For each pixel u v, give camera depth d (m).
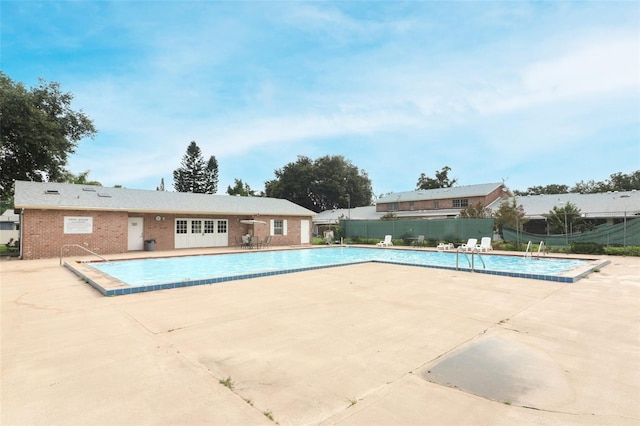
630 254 16.48
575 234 19.06
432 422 2.69
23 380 3.38
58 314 6.00
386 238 24.66
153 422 2.65
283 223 26.75
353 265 13.48
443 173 52.47
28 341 4.57
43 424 2.61
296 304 6.79
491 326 5.35
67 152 26.11
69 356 4.03
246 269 14.32
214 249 21.72
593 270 11.61
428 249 21.06
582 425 2.67
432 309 6.41
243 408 2.88
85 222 17.50
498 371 3.68
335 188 51.97
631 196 28.59
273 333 4.94
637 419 2.75
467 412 2.85
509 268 13.73
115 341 4.57
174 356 4.05
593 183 50.41
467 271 11.59
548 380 3.47
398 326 5.31
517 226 21.05
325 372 3.63
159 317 5.80
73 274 10.86
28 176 24.97
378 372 3.64
